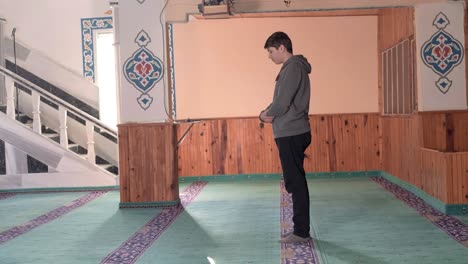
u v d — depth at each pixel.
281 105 3.93
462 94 6.12
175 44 8.66
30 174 8.01
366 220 4.96
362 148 8.55
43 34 8.97
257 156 8.66
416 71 6.28
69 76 8.99
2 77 9.05
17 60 9.02
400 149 7.20
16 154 8.40
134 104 6.21
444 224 4.65
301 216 4.16
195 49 8.66
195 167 8.72
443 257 3.61
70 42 8.95
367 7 6.10
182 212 5.76
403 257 3.64
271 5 6.14
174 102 8.70
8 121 8.12
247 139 8.66
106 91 9.02
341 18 8.55
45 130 9.10
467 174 5.09
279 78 4.03
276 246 4.08
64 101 8.26
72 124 9.03
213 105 8.70
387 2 6.09
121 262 3.76
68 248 4.25
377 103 8.57
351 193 6.74
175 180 6.23
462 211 5.10
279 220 5.11
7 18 8.97
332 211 5.50
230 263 3.65
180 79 8.70
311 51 8.59
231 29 8.64
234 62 8.66
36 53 8.98
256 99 8.67
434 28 6.10
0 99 9.05
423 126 6.16
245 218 5.28
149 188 6.18
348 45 8.57
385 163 8.18
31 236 4.75
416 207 5.54
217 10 6.08
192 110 8.71
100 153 8.98
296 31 8.58
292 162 4.07
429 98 6.14
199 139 8.70
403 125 7.00
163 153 6.17
